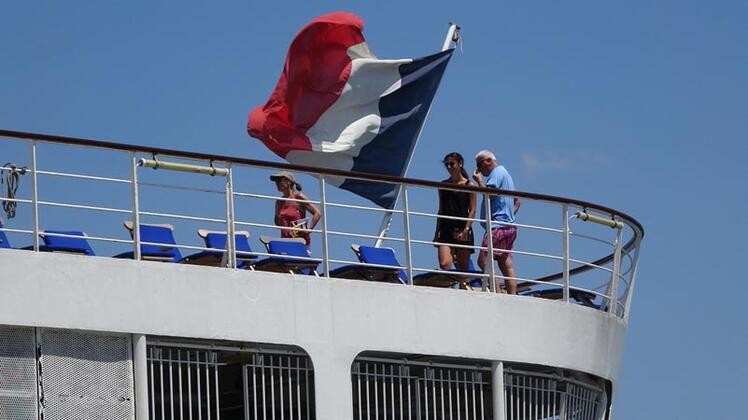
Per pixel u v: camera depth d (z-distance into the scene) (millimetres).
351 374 52062
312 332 50938
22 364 46906
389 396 53281
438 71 67500
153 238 50969
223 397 54938
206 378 49875
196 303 49219
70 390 47344
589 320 57094
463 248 56406
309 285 51125
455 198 57094
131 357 48312
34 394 46906
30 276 47156
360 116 66562
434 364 53750
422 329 52812
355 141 66125
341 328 51438
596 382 58812
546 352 55344
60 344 47500
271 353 50875
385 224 61250
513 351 54500
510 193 55500
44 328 47219
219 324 49469
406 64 66938
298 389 50969
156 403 50000
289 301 50719
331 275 53312
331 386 51062
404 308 52656
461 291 53781
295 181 58219
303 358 51375
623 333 59688
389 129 66688
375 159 66438
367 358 52469
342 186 65875
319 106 66188
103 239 48281
